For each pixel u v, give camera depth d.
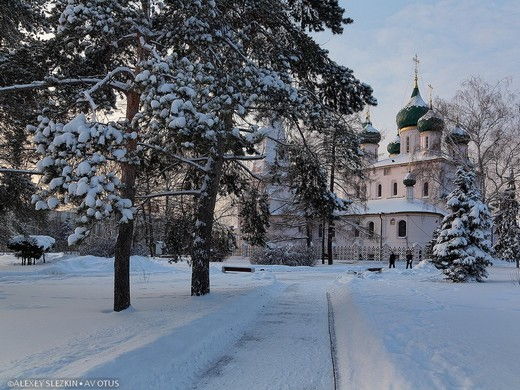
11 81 12.43
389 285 19.44
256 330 10.31
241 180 17.94
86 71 12.77
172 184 17.91
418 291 16.81
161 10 11.98
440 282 21.73
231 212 32.88
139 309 11.26
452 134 39.97
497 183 44.97
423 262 34.34
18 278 21.73
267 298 15.76
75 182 8.09
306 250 38.75
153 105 8.83
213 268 29.70
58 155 8.34
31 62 12.02
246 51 14.71
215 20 11.81
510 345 7.53
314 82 15.22
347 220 45.38
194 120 9.11
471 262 21.47
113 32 10.40
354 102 15.16
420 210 55.19
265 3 13.48
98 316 10.12
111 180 8.50
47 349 6.94
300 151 15.89
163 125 9.14
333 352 8.34
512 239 50.91
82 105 12.52
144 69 9.87
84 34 10.70
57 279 21.70
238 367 7.36
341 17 14.66
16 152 14.30
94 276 23.59
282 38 14.99
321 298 16.38
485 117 37.59
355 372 6.78
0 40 17.08
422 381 5.42
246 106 10.92
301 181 16.11
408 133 64.50
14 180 19.66
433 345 7.42
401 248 53.41
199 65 10.22
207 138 9.34
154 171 15.30
